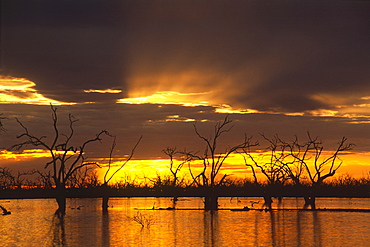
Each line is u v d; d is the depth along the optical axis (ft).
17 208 298.97
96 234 177.78
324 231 180.65
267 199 287.28
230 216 234.99
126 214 249.55
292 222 208.23
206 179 273.13
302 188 301.22
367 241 158.40
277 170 297.12
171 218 227.81
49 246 155.12
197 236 171.12
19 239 168.86
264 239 163.84
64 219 228.84
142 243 157.28
